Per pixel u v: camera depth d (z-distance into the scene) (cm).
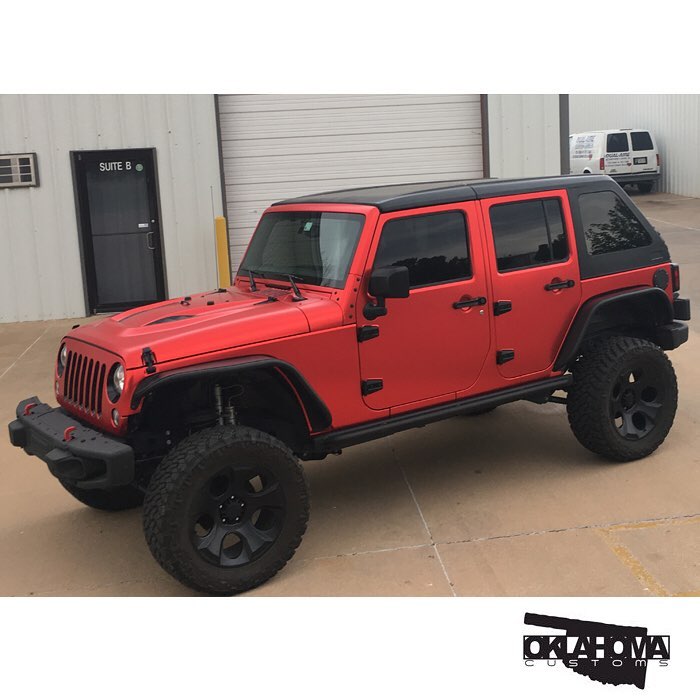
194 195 1144
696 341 865
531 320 527
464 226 502
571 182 549
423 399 495
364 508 525
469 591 415
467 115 1174
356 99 1156
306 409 461
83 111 1116
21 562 480
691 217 1934
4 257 1139
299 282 497
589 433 546
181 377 411
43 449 443
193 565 413
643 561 435
